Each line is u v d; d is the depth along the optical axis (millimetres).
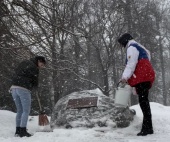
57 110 6625
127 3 26953
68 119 6227
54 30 9148
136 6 28469
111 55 26531
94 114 6215
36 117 8023
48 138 5168
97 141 4926
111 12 25797
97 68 25891
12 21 9047
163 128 6004
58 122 6324
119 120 6098
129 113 6320
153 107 8703
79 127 6066
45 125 6074
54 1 13211
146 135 5371
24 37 9312
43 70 11117
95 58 27594
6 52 9539
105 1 26078
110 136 5309
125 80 5344
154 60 31000
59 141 4969
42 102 18922
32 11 8984
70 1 17828
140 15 28531
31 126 7023
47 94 19375
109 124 6016
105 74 25797
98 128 5961
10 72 10859
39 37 9023
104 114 6188
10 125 6824
